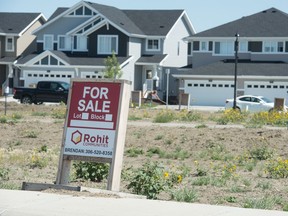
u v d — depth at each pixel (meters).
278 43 76.31
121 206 13.95
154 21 84.38
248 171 23.69
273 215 13.23
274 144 30.56
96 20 81.12
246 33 77.38
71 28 82.31
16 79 84.81
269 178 21.72
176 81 83.94
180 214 13.14
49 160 25.62
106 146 16.09
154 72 81.19
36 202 14.23
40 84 65.88
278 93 71.62
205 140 31.80
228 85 73.25
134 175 19.19
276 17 78.88
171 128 36.22
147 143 31.92
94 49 80.69
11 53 87.06
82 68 78.88
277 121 41.06
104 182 19.91
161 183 17.09
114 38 79.94
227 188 19.34
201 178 20.66
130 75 79.62
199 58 79.62
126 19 83.00
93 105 16.30
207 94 74.19
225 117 42.62
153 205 14.17
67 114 16.47
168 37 83.50
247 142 31.00
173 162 26.58
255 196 17.70
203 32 79.44
